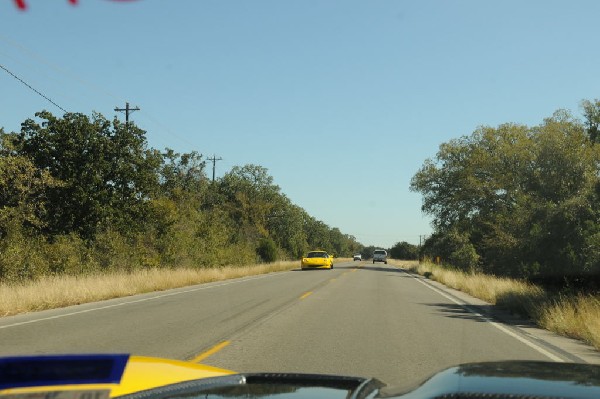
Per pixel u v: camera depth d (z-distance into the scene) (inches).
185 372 130.4
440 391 80.5
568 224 657.0
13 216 923.4
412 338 438.9
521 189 1759.4
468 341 428.5
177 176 2117.4
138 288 877.2
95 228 1141.7
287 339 424.5
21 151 1076.5
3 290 653.3
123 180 1165.1
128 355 86.7
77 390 82.5
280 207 3235.7
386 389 102.9
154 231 1360.7
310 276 1451.8
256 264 2194.9
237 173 3201.3
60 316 558.3
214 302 712.4
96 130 1121.4
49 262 971.9
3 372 80.5
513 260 944.3
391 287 1080.2
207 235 1664.6
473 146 2244.1
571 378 88.1
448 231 2330.2
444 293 979.3
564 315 507.8
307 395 104.0
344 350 379.9
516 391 76.8
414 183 2539.4
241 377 122.4
